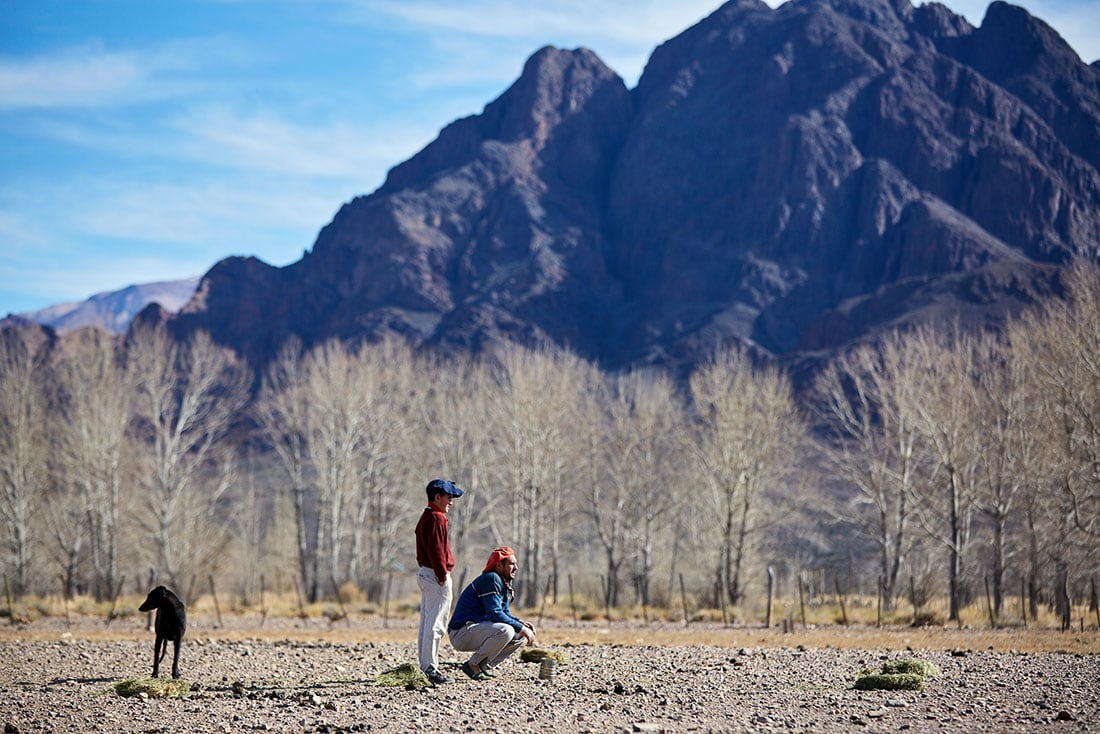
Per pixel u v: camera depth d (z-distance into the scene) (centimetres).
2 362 6281
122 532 6562
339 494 7088
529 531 6038
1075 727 1095
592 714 1191
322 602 4934
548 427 6238
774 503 6519
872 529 5719
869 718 1166
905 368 5222
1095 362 4288
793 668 1648
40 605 3962
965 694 1332
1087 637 2450
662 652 1961
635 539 6431
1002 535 4656
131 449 7006
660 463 6944
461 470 6738
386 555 7038
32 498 6253
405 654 1927
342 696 1324
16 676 1592
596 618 3638
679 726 1114
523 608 4391
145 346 6450
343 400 7025
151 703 1288
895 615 3347
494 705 1252
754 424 5559
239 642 2253
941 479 5197
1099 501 4188
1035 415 4875
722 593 4716
